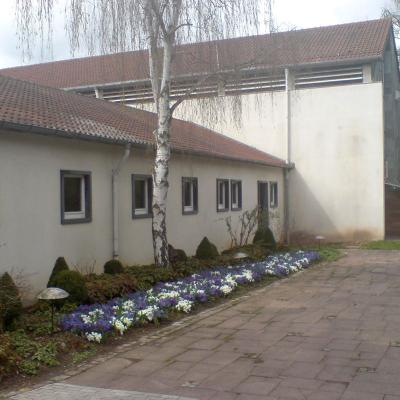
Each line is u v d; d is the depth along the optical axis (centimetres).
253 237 1823
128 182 1184
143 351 659
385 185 2470
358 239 2195
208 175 1577
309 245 2105
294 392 509
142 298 886
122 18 995
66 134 934
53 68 2816
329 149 2223
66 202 1017
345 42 2278
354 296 1013
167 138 1091
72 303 817
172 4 1027
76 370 592
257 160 1838
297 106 2258
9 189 854
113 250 1120
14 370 570
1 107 923
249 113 2283
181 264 1162
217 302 963
